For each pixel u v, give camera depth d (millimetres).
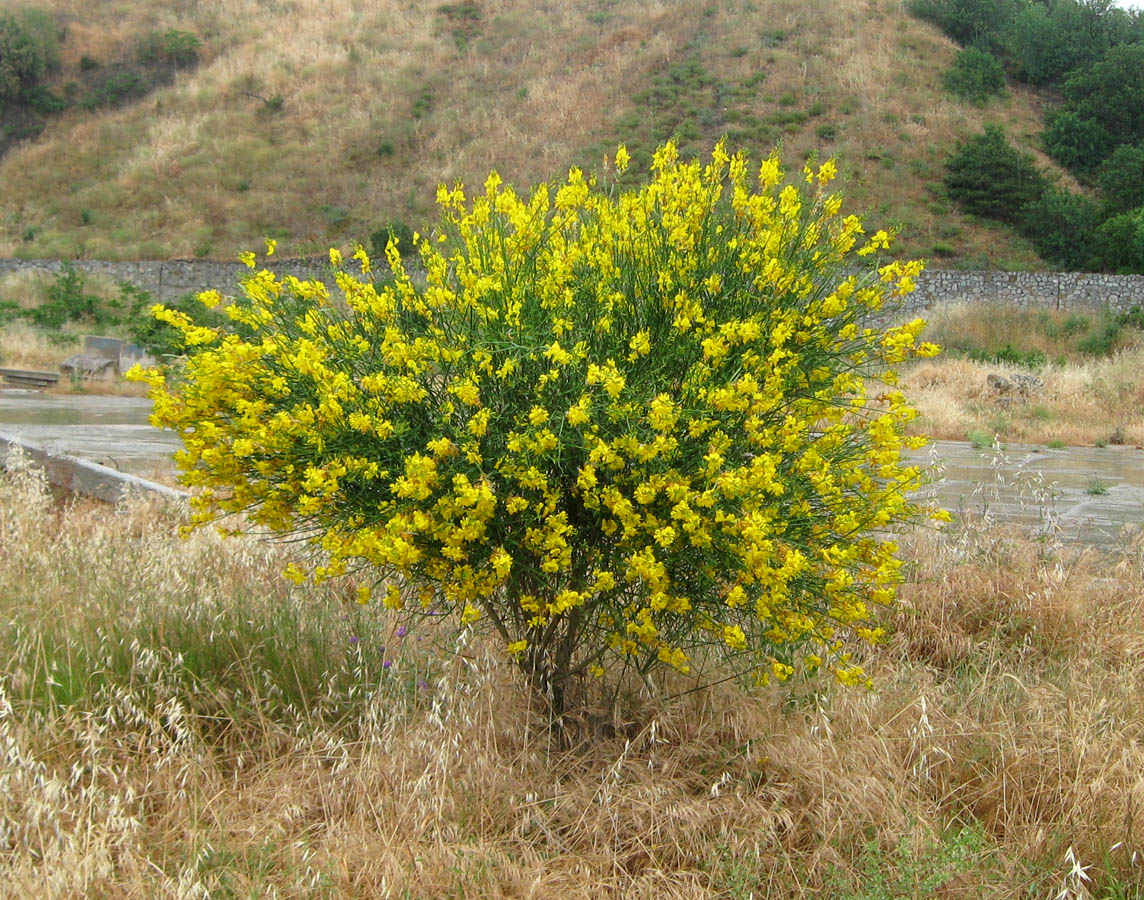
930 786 3330
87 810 2945
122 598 4133
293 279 3408
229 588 4406
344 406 3123
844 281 3453
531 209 3490
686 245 3336
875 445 3385
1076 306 27875
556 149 33938
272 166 35719
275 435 3078
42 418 12445
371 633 4020
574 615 3430
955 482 9922
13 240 32938
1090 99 37562
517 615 3535
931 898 2809
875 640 3361
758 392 2988
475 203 3539
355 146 36188
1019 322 26250
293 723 3576
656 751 3393
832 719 3568
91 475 6715
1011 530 5969
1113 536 7184
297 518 3516
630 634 3324
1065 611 4621
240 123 38281
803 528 3174
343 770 3229
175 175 35812
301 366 3066
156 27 45469
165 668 3602
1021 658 4199
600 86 38156
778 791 3189
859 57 39656
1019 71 42250
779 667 3146
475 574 3148
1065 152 35938
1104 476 10938
